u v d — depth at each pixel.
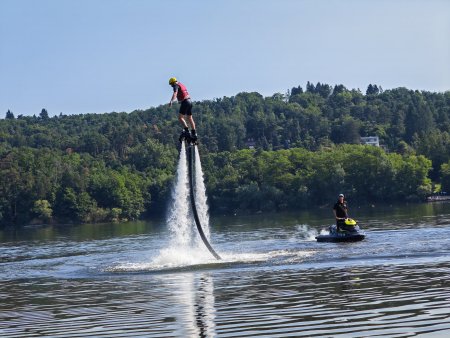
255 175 131.25
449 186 125.00
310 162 131.12
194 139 27.78
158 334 14.98
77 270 29.67
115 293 21.27
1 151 160.12
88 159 166.75
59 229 96.88
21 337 15.53
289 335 14.25
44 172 134.88
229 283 21.91
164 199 133.12
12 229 112.00
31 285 25.12
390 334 13.86
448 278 20.08
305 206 122.81
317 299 17.98
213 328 15.28
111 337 14.95
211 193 128.12
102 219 127.31
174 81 27.19
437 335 13.58
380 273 22.05
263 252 31.73
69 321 17.12
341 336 13.95
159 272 26.16
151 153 162.88
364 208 100.25
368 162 123.81
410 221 51.66
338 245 33.28
